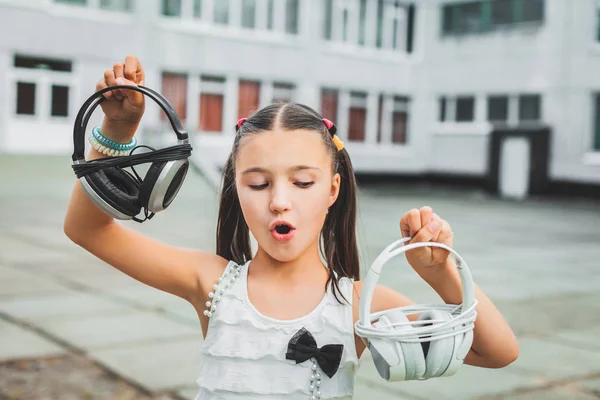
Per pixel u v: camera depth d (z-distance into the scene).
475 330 1.46
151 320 4.98
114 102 1.45
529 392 3.72
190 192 15.02
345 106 23.78
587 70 20.83
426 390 3.69
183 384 3.65
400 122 25.12
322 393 1.49
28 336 4.47
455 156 24.03
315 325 1.52
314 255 1.59
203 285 1.61
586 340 4.86
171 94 20.50
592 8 20.75
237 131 1.58
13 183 15.33
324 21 23.14
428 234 1.38
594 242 10.88
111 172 1.42
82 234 1.59
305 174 1.45
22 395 3.40
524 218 14.63
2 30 17.73
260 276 1.58
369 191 21.67
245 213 1.48
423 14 24.61
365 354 4.32
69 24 18.62
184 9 20.55
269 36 22.03
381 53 24.34
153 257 1.62
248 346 1.50
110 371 3.83
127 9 19.55
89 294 5.79
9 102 18.00
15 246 8.22
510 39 22.50
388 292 1.62
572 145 21.05
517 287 6.85
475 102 23.69
